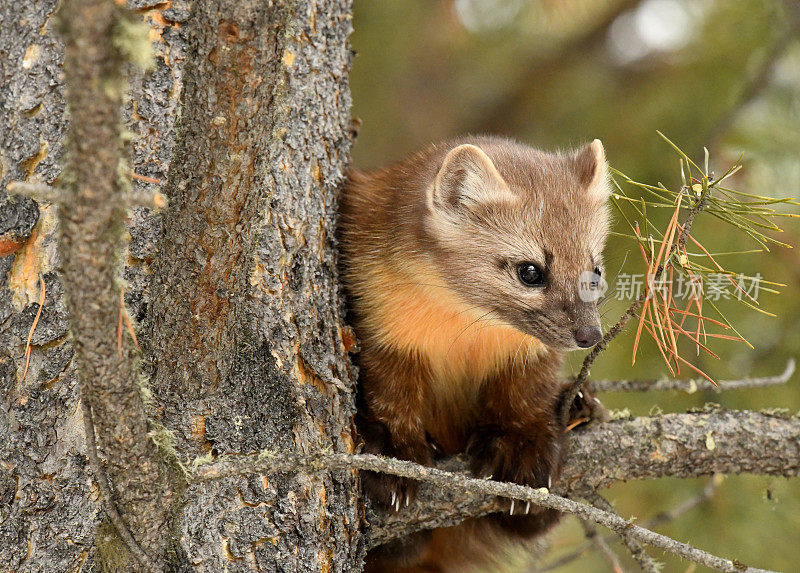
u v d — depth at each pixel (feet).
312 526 21.42
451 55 53.16
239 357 20.93
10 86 20.74
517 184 28.35
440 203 28.25
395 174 30.48
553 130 50.83
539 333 27.27
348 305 28.55
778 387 34.86
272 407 21.18
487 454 27.86
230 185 18.80
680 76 46.06
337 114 25.02
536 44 53.16
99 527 19.76
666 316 22.89
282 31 17.72
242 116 18.20
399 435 27.53
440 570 32.55
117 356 16.40
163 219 19.69
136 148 20.59
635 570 36.37
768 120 40.55
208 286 19.67
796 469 26.08
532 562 35.58
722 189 22.68
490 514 29.96
